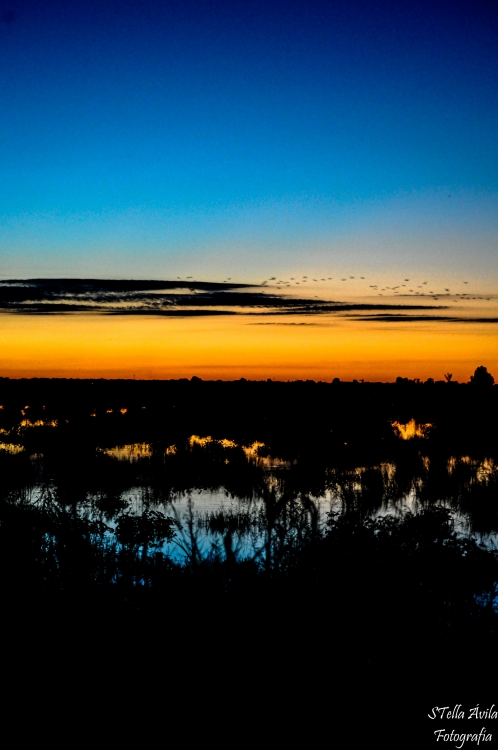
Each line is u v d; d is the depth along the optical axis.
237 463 22.61
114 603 8.66
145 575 9.77
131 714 7.08
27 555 9.73
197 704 7.21
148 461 24.33
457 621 8.66
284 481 19.55
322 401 54.44
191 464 22.80
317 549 9.52
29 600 8.49
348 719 7.09
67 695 7.23
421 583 8.93
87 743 6.61
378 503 17.97
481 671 7.74
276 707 7.22
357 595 8.52
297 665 7.68
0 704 7.09
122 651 7.78
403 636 8.27
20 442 29.92
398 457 25.62
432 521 10.52
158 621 8.07
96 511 16.03
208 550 11.66
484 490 17.88
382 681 7.60
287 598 8.30
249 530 13.40
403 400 55.62
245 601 8.23
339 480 19.61
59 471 20.92
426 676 7.73
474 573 9.07
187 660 7.66
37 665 7.57
